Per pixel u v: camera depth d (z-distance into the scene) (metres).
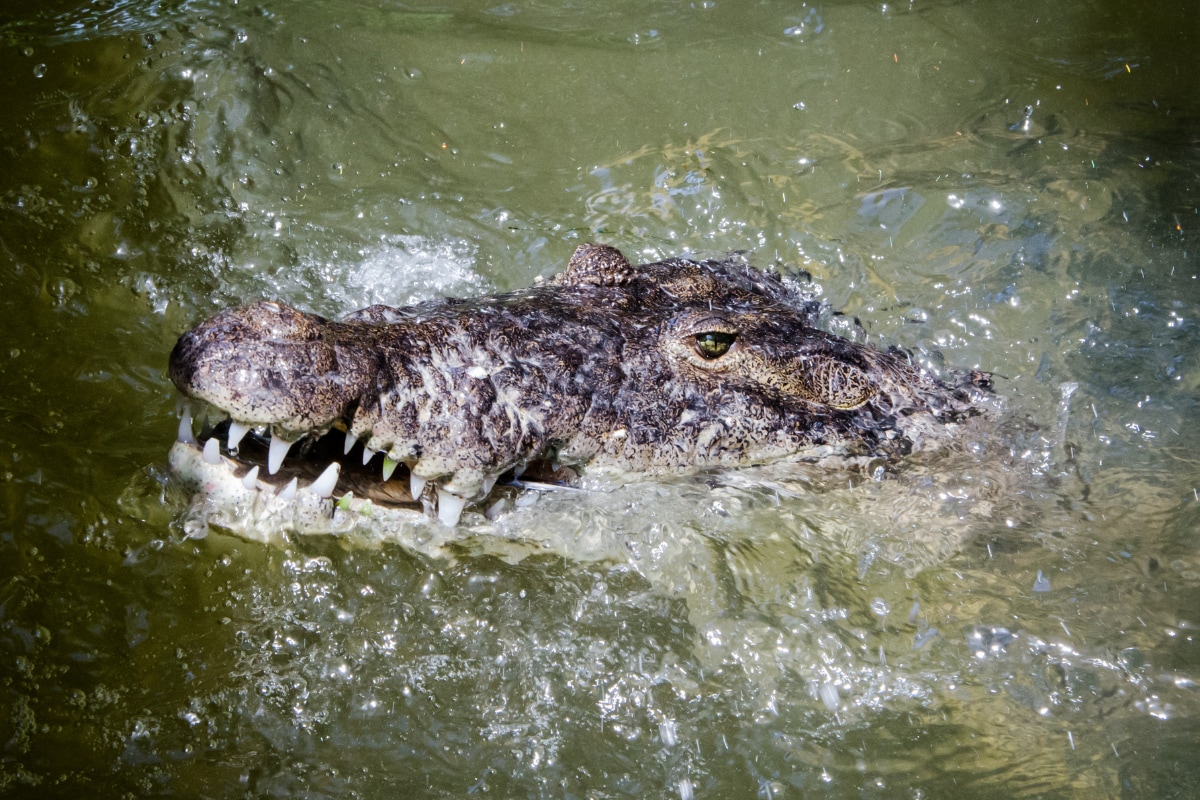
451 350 4.98
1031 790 4.52
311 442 5.02
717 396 5.57
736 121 8.84
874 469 5.82
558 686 4.87
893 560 5.47
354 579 5.13
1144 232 7.91
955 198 8.14
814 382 5.85
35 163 7.54
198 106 8.31
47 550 4.98
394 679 4.81
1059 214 8.05
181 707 4.52
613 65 9.27
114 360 6.23
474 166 8.34
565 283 6.12
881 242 7.84
